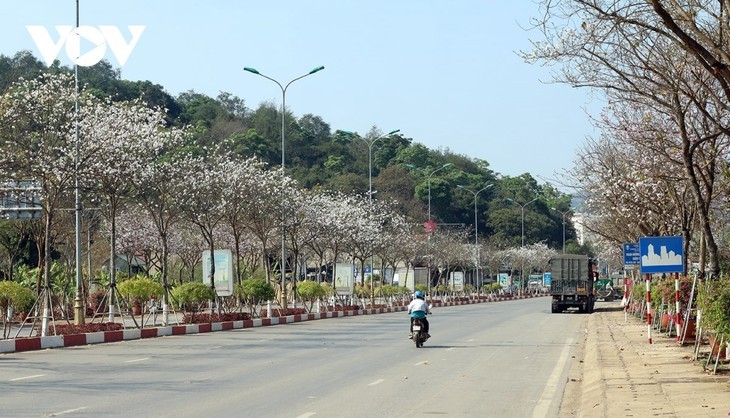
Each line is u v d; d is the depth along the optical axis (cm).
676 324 2569
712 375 1667
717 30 1773
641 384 1569
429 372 1886
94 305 4522
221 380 1709
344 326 3884
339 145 12131
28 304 2723
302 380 1719
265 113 12269
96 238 5700
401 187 10738
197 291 3622
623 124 2945
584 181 4016
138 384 1638
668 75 1922
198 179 4025
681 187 3253
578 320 4431
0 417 1229
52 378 1733
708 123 2398
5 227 4734
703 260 2539
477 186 12450
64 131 3150
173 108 10744
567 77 2061
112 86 9681
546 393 1555
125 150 3344
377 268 9256
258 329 3662
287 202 4819
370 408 1345
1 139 2967
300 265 7756
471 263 9988
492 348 2566
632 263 3956
